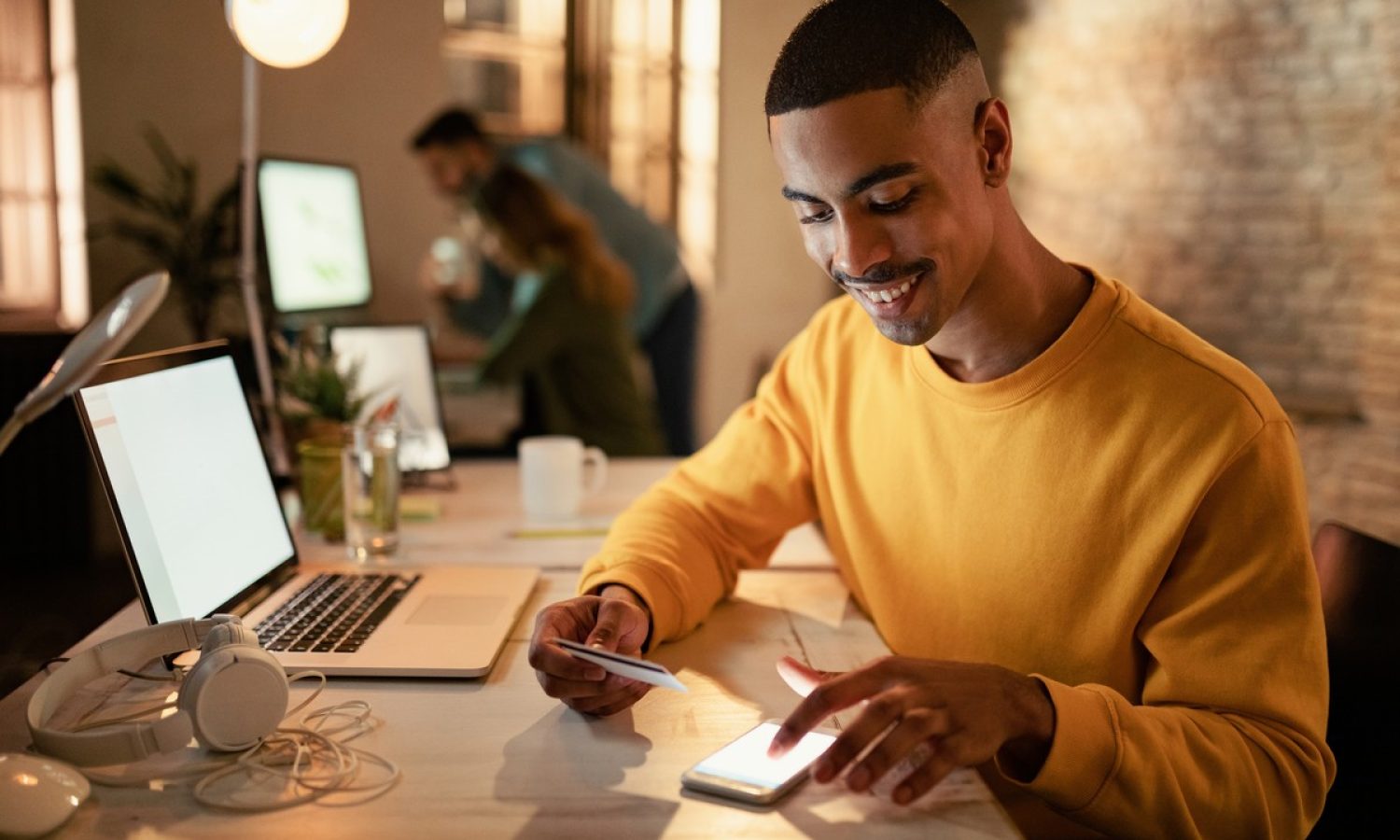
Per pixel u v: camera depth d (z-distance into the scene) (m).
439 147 3.73
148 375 1.19
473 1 4.47
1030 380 1.15
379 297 4.23
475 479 2.11
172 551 1.14
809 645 1.25
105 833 0.81
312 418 1.77
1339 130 3.33
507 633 1.21
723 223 4.69
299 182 2.43
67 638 3.17
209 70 3.97
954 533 1.23
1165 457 1.09
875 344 1.35
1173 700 1.02
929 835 0.82
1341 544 1.25
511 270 4.23
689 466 1.49
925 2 1.03
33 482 3.79
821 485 1.41
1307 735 0.98
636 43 4.63
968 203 1.05
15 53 3.90
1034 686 0.92
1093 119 4.09
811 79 0.99
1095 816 0.92
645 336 4.39
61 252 4.02
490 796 0.87
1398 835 1.11
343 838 0.80
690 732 1.00
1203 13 3.69
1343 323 3.33
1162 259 3.88
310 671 1.08
